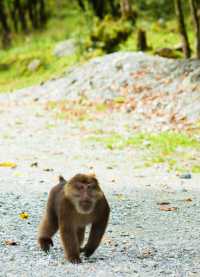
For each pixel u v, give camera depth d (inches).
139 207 453.1
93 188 287.0
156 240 364.2
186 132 804.0
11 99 1158.3
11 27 2034.9
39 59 1518.2
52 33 1850.4
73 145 750.5
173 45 1331.2
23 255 317.1
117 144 745.0
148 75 1026.7
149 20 1599.4
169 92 952.3
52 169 606.2
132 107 949.8
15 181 543.2
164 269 300.4
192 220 419.2
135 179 566.6
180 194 503.5
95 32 1421.0
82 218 293.7
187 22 1528.1
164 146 728.3
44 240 320.8
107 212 298.5
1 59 1630.2
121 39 1397.6
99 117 932.0
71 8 2055.9
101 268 295.3
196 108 874.1
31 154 695.1
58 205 303.4
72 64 1391.5
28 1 1978.3
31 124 911.7
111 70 1087.0
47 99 1096.2
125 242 355.9
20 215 407.2
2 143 770.8
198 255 331.3
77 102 1031.6
